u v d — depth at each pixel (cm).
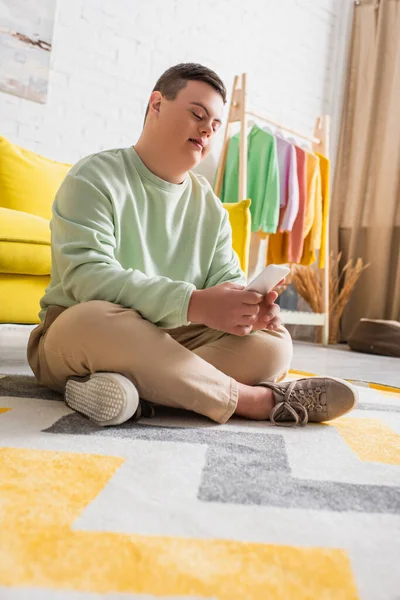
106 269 101
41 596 42
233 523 56
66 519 54
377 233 392
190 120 112
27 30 261
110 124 297
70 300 109
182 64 116
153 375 95
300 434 96
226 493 64
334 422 109
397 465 81
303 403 104
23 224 169
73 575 45
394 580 47
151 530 53
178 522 55
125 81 301
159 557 48
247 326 97
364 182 399
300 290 376
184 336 120
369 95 398
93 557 47
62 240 107
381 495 67
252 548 51
